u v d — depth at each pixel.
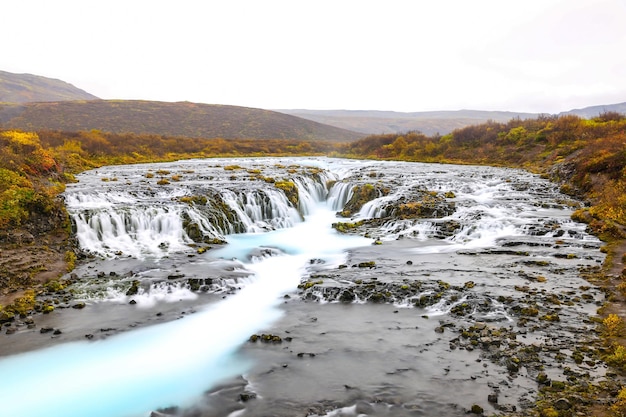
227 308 13.66
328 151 85.44
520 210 25.83
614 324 11.13
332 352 10.73
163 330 12.17
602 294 13.45
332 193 35.12
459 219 24.08
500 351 10.23
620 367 9.25
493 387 8.89
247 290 15.24
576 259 17.00
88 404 8.98
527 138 55.78
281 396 9.01
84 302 13.74
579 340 10.57
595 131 45.59
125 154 55.84
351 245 21.27
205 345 11.35
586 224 21.94
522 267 16.33
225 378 9.80
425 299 13.51
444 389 8.93
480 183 35.41
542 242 19.45
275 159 65.75
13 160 24.62
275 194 28.81
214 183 31.84
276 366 10.20
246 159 64.81
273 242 22.05
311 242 22.12
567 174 34.00
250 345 11.26
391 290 14.30
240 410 8.61
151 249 19.31
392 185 33.47
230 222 24.56
